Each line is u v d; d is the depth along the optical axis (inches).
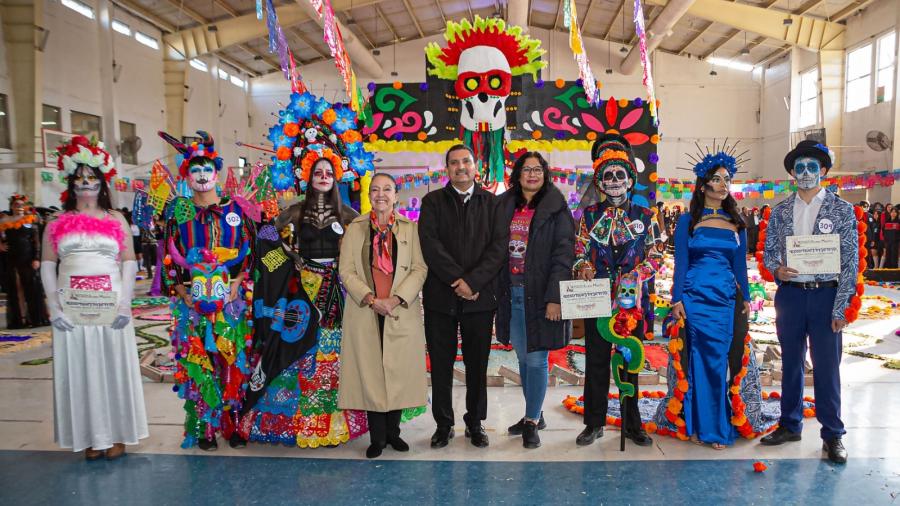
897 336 263.0
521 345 137.1
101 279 128.6
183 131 788.6
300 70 993.5
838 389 127.6
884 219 549.3
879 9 687.1
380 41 967.0
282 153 141.2
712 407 135.3
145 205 329.7
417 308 136.6
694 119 960.3
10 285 307.4
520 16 666.2
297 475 123.3
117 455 133.3
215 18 771.4
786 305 132.9
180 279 134.1
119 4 679.7
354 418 139.2
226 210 136.5
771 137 914.1
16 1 546.6
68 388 129.6
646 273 133.1
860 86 727.7
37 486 119.4
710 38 868.6
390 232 135.2
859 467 123.5
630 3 773.9
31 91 550.9
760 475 120.4
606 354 137.1
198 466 128.4
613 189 134.2
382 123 248.8
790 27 754.2
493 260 127.5
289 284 136.0
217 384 137.3
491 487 116.6
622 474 121.7
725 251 136.3
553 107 246.1
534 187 134.6
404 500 111.8
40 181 551.2
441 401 135.7
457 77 213.2
